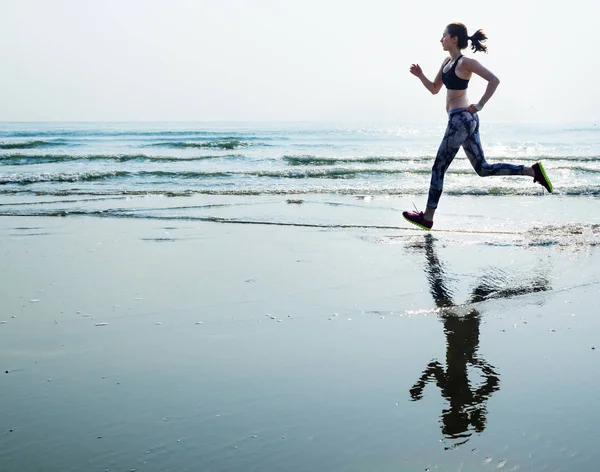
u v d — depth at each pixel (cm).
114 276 447
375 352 301
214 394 252
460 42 550
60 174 1070
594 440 212
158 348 306
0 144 2069
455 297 397
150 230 629
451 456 204
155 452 207
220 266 478
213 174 1146
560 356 296
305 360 290
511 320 352
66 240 577
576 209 780
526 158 1614
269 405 242
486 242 572
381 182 1078
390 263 489
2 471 194
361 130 5478
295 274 454
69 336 324
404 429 222
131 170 1218
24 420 229
